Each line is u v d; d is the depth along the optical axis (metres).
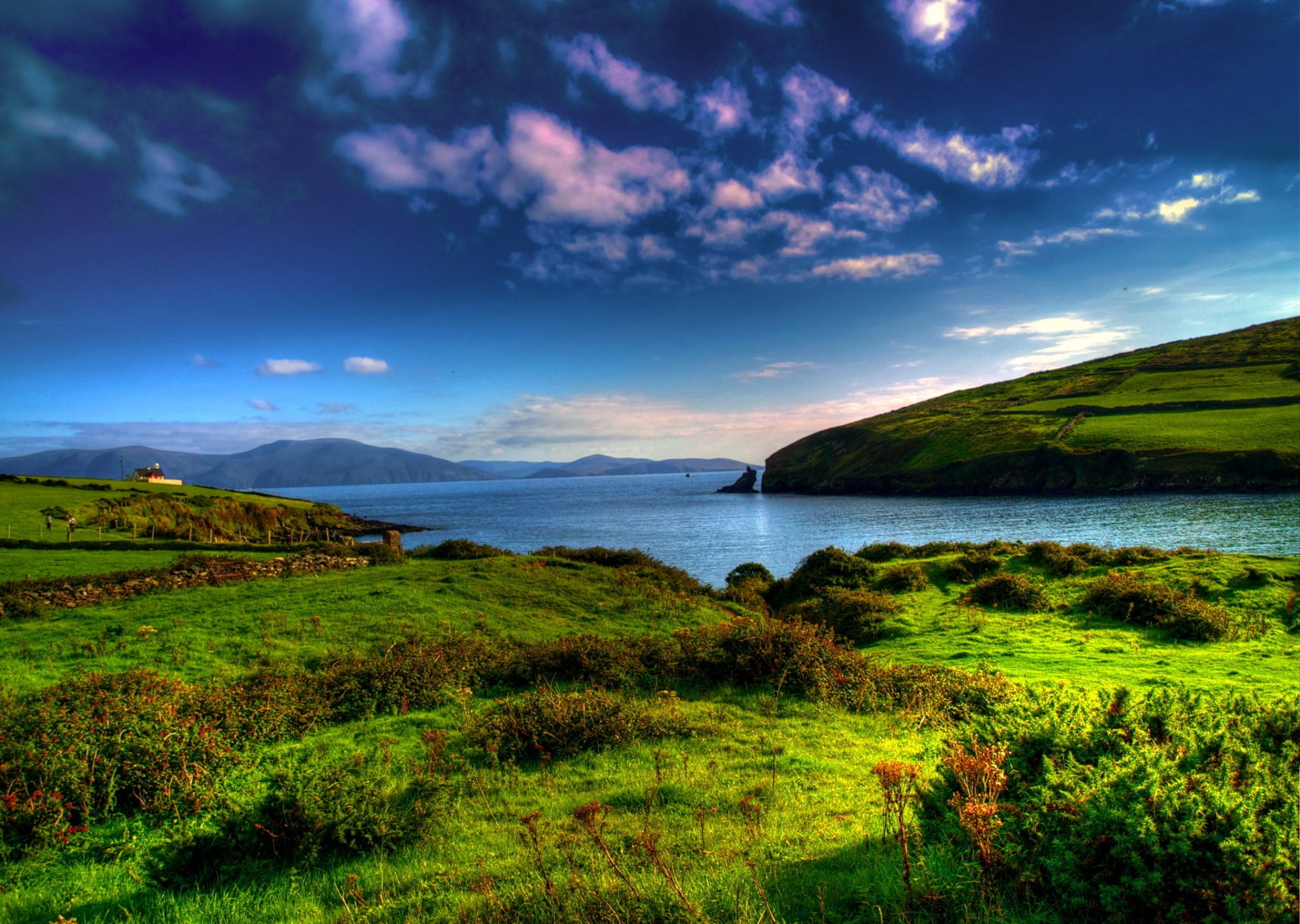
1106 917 4.82
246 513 94.44
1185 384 179.25
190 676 16.30
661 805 8.97
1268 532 63.53
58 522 56.38
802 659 16.11
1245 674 15.88
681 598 29.00
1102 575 29.80
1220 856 4.52
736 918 5.40
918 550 41.69
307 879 7.50
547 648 18.12
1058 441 142.00
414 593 25.06
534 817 6.87
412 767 10.97
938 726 12.56
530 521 136.75
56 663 17.06
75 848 8.38
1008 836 5.38
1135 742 5.89
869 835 7.22
